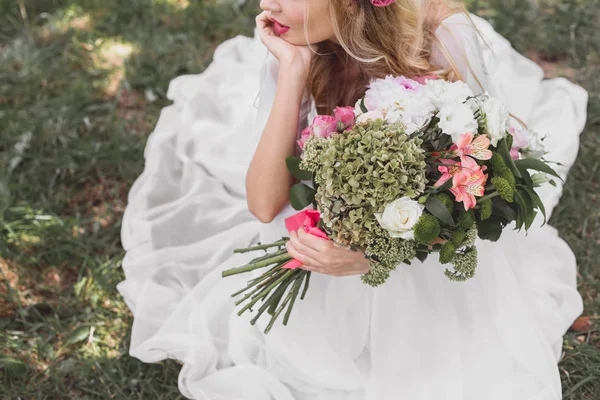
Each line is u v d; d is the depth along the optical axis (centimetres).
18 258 283
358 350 231
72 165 319
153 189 298
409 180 165
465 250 179
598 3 397
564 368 242
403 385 219
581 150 319
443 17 225
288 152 211
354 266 193
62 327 262
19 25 399
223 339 247
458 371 218
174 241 283
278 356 227
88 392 245
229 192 303
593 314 262
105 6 411
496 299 220
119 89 357
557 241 265
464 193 166
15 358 249
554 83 335
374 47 211
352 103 232
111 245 292
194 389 230
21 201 308
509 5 394
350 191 166
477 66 230
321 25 203
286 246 198
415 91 179
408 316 218
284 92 209
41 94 360
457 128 168
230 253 273
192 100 329
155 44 383
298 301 225
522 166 179
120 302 270
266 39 212
